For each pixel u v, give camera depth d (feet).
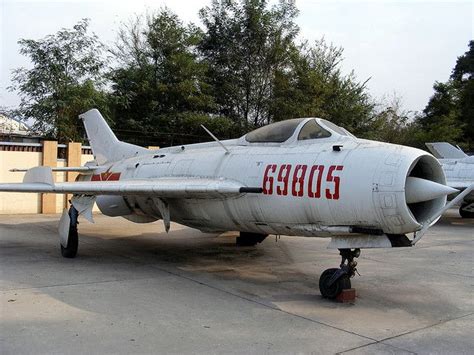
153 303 20.29
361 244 21.07
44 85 80.79
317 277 26.71
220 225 28.04
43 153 58.49
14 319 17.46
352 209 20.22
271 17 113.80
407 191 19.74
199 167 28.48
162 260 30.73
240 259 31.73
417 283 25.75
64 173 60.70
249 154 26.09
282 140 25.44
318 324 18.06
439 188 19.43
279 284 24.80
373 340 16.38
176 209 30.07
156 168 32.27
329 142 23.29
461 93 153.28
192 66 101.86
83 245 36.11
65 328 16.62
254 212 24.57
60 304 19.61
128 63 109.40
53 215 56.03
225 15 115.44
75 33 83.10
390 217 19.36
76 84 82.38
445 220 64.80
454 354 15.21
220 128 101.30
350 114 122.62
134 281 24.45
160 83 100.07
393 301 21.90
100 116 42.27
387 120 153.99
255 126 112.16
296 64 114.62
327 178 21.04
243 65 114.01
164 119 98.68
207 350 14.96
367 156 20.49
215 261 30.86
